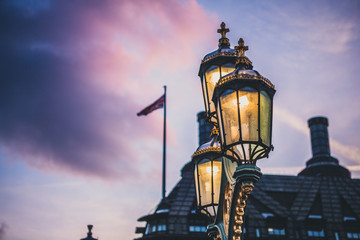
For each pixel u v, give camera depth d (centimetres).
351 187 7981
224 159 580
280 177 8031
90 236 2128
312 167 8938
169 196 7706
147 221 7244
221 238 607
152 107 6938
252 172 463
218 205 619
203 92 666
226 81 483
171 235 6794
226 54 637
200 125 8250
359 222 7388
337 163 9094
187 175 7525
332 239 7238
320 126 9462
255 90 480
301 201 7688
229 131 480
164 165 7156
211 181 646
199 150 662
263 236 7006
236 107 478
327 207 7594
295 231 7250
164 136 7012
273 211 7425
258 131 473
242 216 521
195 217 6969
